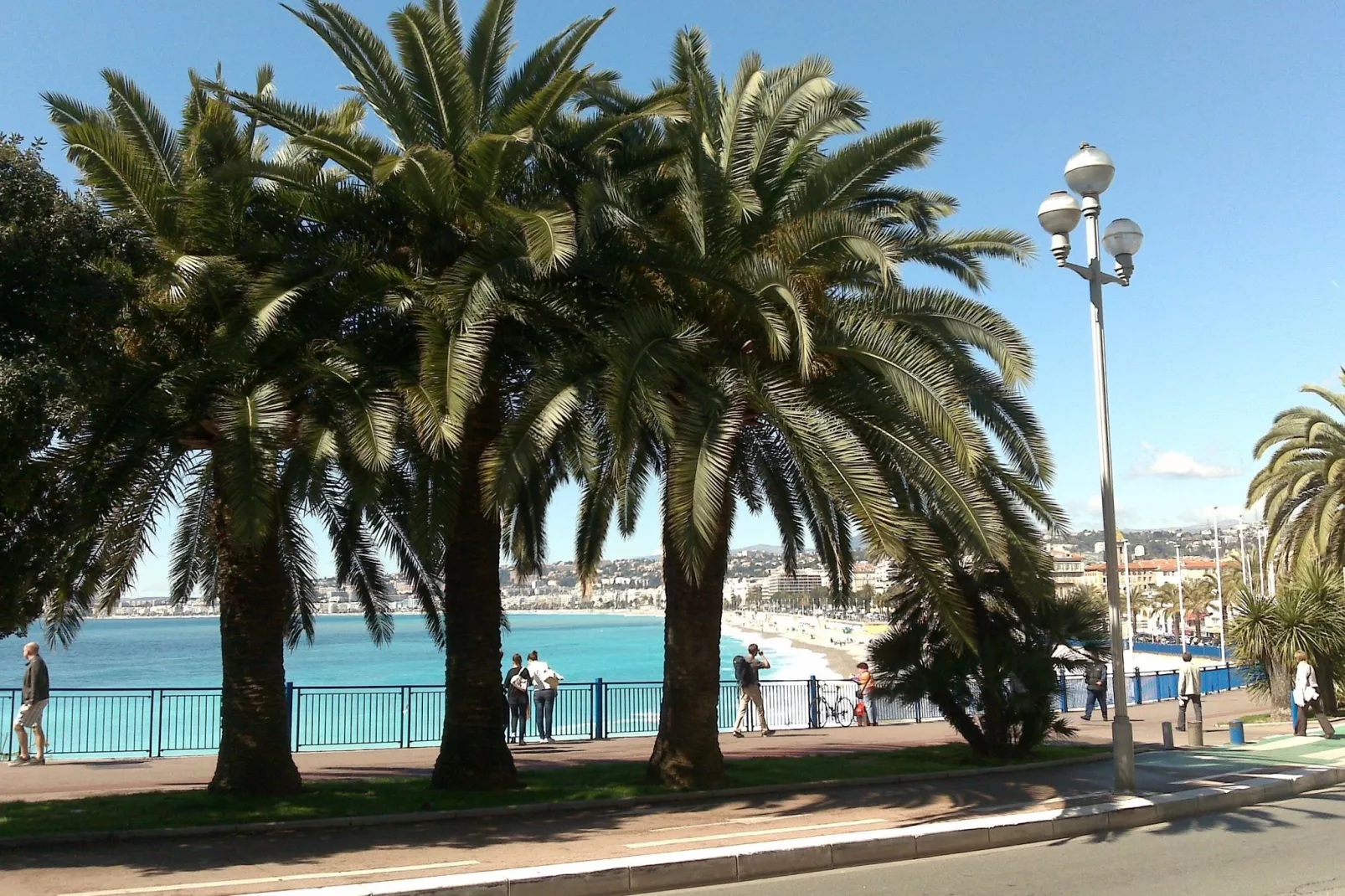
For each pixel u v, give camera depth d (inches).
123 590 552.4
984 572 621.0
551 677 786.8
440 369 388.2
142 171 425.1
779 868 339.6
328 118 471.2
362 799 455.8
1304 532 1024.2
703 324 464.4
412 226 463.5
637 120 476.1
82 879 307.4
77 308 335.9
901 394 421.7
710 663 511.2
